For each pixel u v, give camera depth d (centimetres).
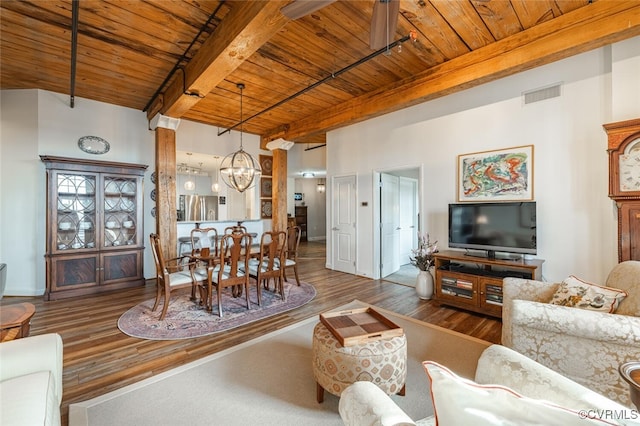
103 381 212
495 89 374
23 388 118
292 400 191
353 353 173
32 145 432
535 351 193
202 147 618
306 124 566
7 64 358
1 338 165
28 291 428
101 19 271
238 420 173
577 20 261
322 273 576
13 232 430
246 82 412
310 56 340
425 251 404
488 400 68
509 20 275
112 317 337
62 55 337
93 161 437
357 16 267
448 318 333
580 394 91
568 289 211
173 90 399
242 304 383
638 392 111
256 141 716
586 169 310
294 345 268
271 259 397
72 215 430
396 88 405
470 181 395
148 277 526
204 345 269
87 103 471
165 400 190
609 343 170
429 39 304
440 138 427
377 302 393
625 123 265
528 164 347
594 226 305
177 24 281
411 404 183
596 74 304
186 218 870
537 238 341
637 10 235
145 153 528
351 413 101
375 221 525
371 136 527
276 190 654
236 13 248
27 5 252
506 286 238
